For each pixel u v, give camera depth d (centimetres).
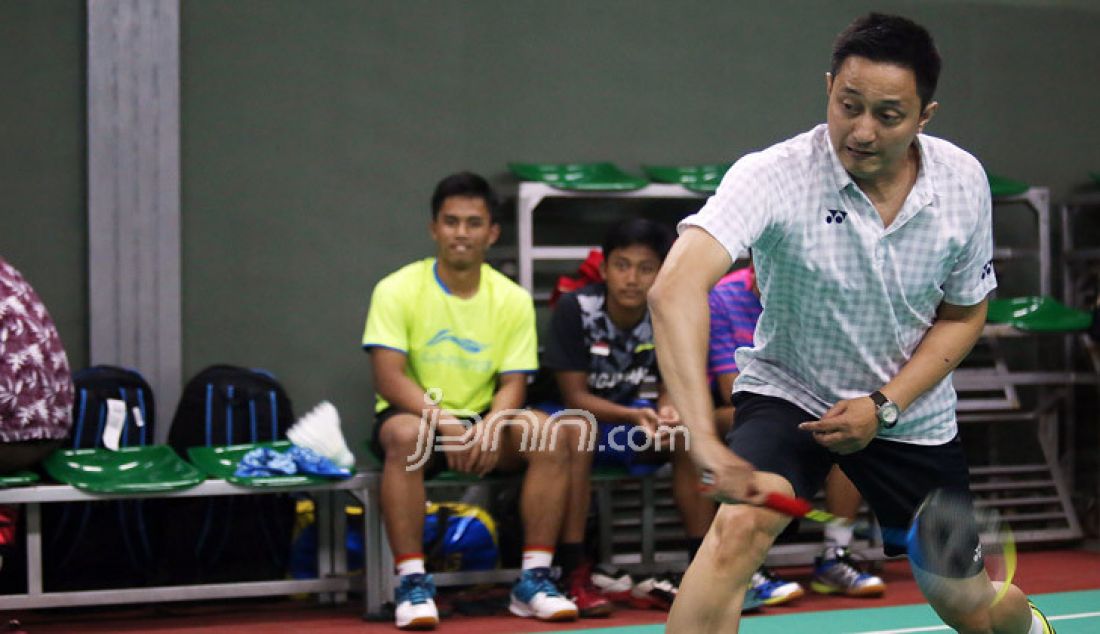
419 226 1452
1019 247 1667
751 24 1568
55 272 1342
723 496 554
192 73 1382
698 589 615
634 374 1254
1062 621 1088
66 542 1202
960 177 647
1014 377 1531
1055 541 1565
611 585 1252
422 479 1141
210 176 1387
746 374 704
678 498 1209
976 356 1608
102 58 1338
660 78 1535
